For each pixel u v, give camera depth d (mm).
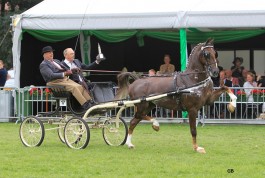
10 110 20047
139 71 23422
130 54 23391
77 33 20906
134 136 15664
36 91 19469
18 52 20109
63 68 14055
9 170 10617
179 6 19250
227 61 23453
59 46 22344
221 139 15039
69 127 13344
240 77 20891
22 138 13844
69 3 20297
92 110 13352
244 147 13516
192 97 12680
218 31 20922
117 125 13664
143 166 10914
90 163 11273
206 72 12656
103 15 19328
